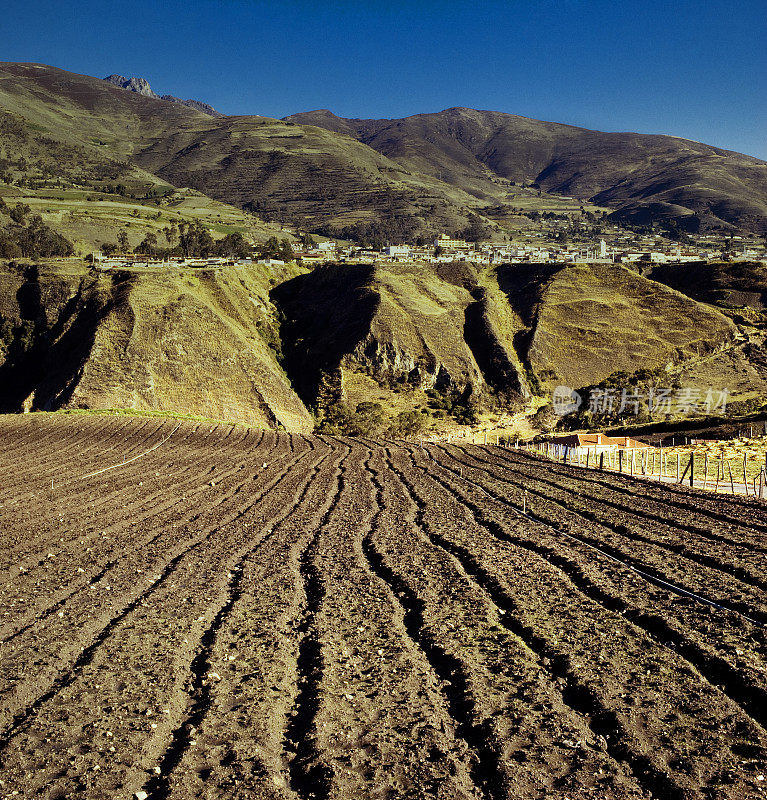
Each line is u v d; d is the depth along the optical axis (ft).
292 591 50.39
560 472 123.65
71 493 95.86
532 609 45.39
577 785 25.34
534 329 372.79
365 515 82.69
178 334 283.18
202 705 32.45
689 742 28.12
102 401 241.55
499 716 30.53
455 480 115.03
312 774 26.71
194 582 52.75
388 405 318.86
